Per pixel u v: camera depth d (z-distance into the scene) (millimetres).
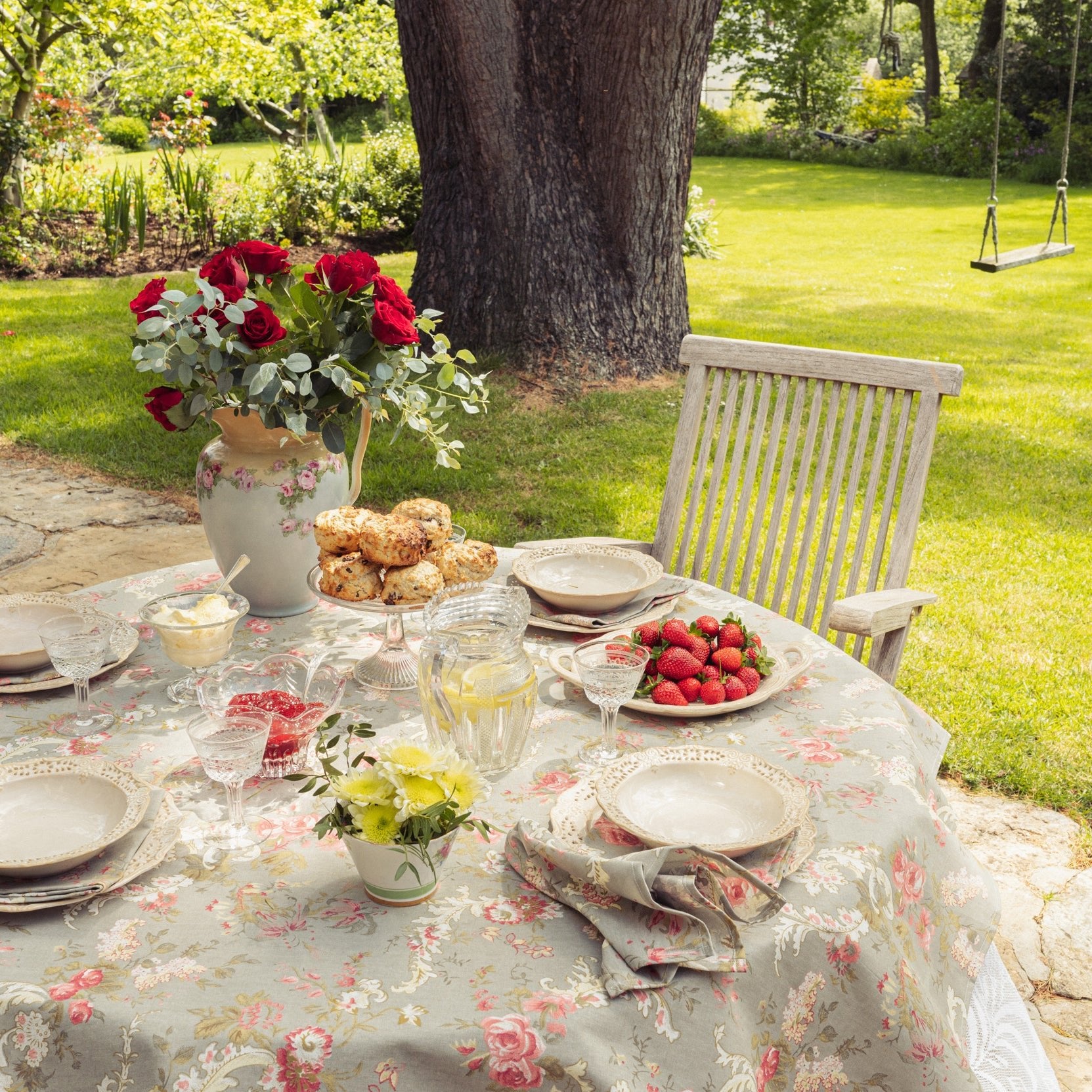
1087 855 2963
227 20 13133
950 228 15852
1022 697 3828
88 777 1473
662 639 1821
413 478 5973
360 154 15531
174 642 1710
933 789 1739
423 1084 1076
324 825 1243
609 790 1441
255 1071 1067
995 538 5344
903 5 35750
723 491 6020
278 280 2025
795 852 1352
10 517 5480
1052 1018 2377
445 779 1267
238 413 1885
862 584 4902
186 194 11914
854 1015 1292
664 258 7414
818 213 17531
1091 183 20719
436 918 1262
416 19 6863
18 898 1233
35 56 11164
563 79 6961
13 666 1846
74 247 11578
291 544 2051
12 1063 1116
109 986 1136
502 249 7230
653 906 1196
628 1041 1116
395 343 1909
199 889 1311
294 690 1652
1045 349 9109
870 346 8984
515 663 1569
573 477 5992
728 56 27984
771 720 1740
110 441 6590
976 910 1559
